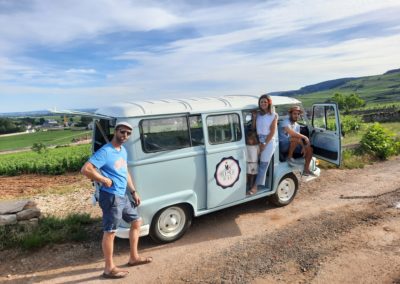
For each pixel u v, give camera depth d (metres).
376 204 7.37
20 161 20.25
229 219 6.95
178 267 5.09
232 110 6.42
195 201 6.04
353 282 4.40
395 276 4.47
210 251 5.57
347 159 11.55
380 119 30.77
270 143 6.68
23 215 6.35
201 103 6.20
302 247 5.49
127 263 5.27
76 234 6.12
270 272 4.79
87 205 8.54
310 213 7.07
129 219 4.98
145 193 5.44
